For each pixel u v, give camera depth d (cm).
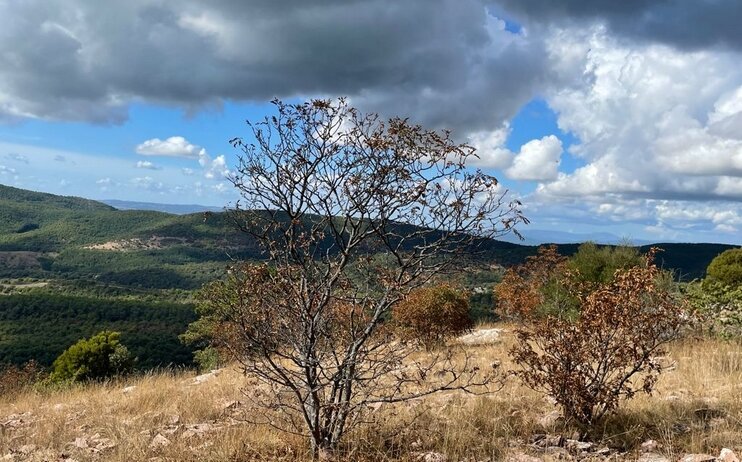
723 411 616
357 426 582
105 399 1005
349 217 534
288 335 518
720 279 1766
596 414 623
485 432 593
